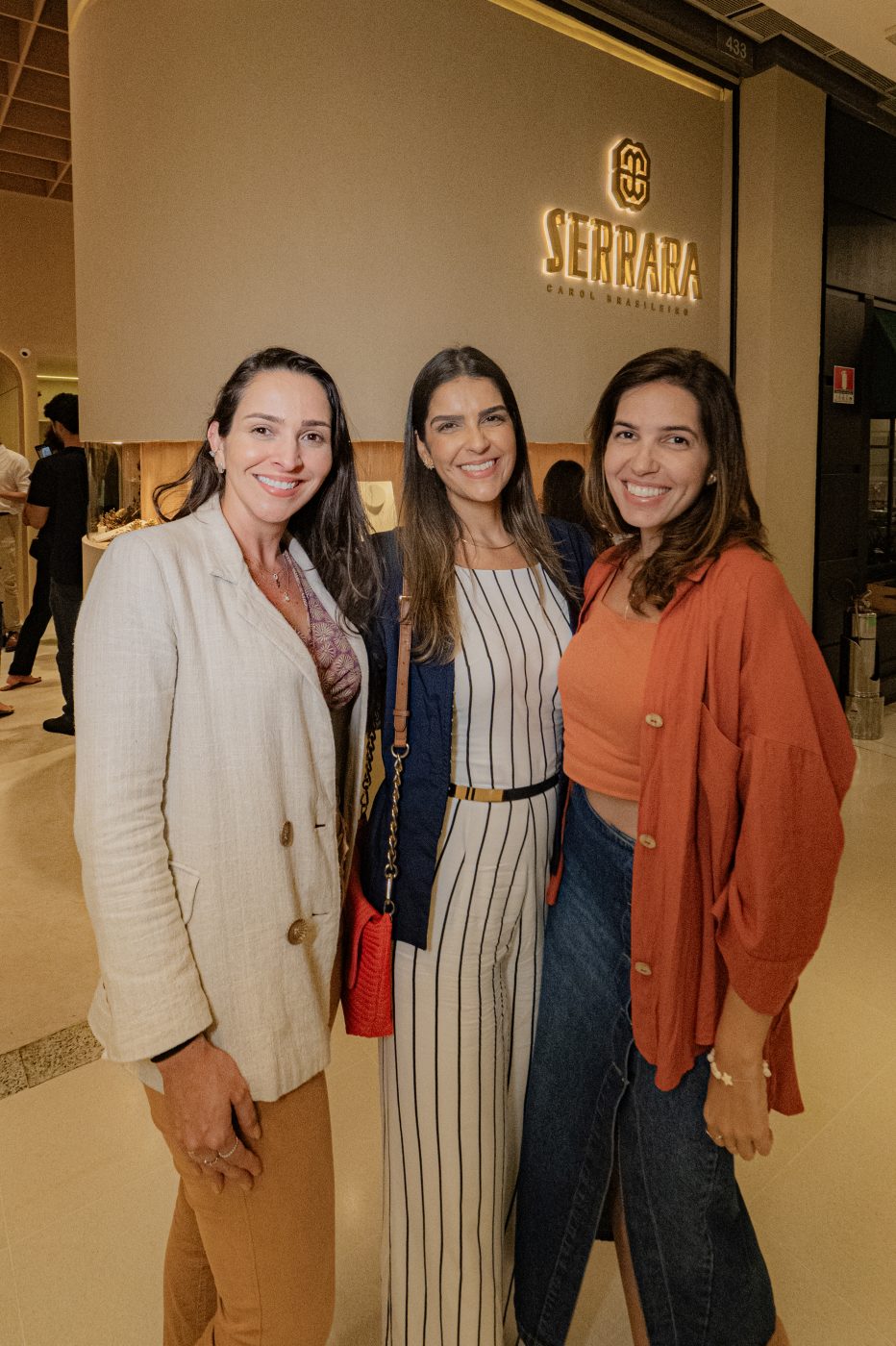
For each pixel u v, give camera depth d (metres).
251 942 1.12
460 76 3.81
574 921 1.39
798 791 1.10
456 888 1.37
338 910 1.25
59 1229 1.90
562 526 1.65
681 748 1.17
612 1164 1.34
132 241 3.86
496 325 4.07
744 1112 1.18
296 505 1.18
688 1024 1.22
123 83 3.76
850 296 5.68
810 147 5.15
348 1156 2.09
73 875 3.60
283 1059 1.14
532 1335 1.47
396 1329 1.48
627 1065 1.30
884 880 3.56
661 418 1.24
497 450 1.42
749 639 1.13
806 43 4.91
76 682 1.05
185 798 1.08
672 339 4.92
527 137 4.08
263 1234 1.16
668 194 4.78
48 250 8.80
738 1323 1.30
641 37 4.45
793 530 5.45
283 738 1.13
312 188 3.52
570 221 4.29
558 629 1.46
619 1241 1.44
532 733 1.40
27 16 5.40
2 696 6.37
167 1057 1.06
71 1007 2.72
